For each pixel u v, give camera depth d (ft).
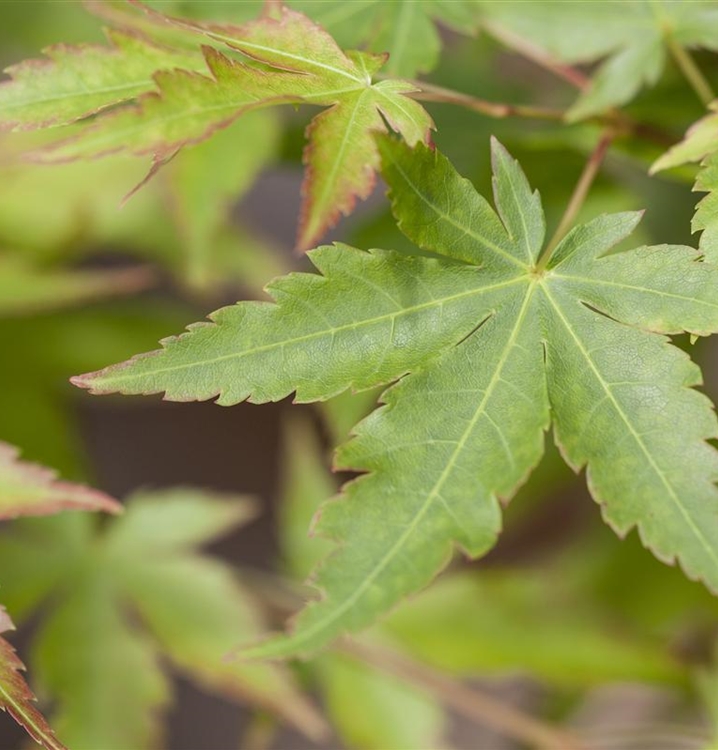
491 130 1.51
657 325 1.27
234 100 1.27
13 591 1.52
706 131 1.29
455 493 1.27
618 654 1.54
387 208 1.52
